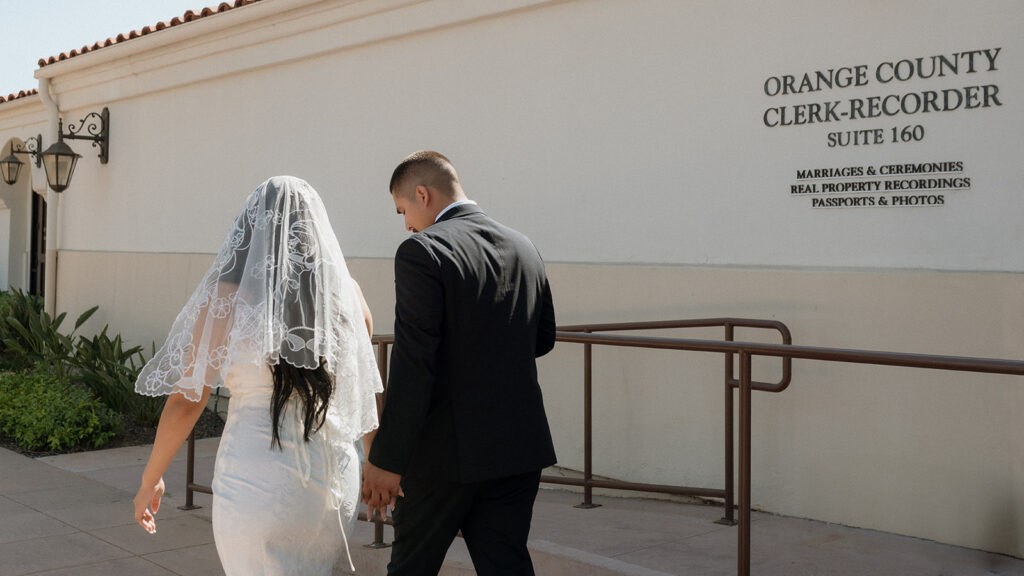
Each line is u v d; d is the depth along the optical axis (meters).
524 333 2.75
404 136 7.36
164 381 2.46
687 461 5.55
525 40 6.46
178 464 6.99
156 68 9.89
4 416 7.81
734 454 5.32
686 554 4.26
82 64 10.73
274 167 8.61
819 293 4.94
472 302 2.61
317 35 8.02
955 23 4.49
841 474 4.85
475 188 6.80
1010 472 4.29
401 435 2.54
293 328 2.42
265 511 2.38
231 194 9.12
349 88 7.84
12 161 12.44
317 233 2.57
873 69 4.76
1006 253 4.35
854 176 4.83
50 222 11.85
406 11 7.23
